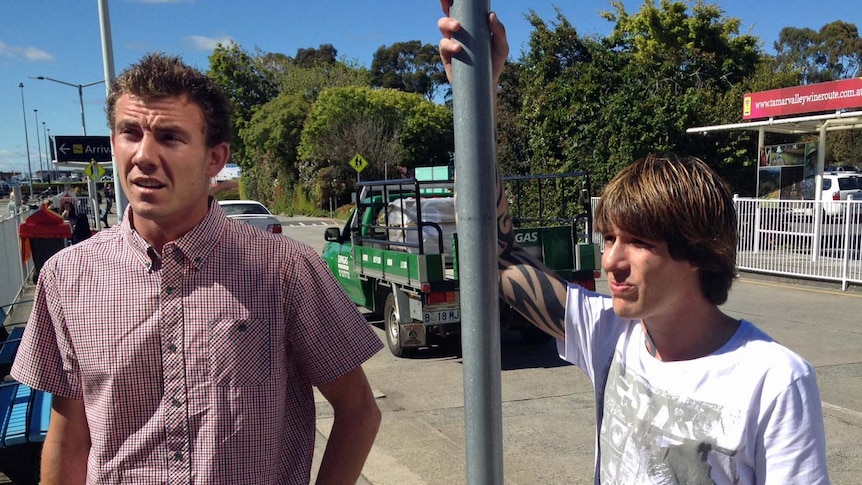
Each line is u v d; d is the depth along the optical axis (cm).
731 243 139
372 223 832
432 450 460
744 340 140
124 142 157
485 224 144
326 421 519
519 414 532
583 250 695
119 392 154
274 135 4153
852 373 615
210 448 153
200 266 158
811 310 909
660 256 138
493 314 146
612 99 1644
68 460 167
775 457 128
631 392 152
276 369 161
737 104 1617
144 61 158
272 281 163
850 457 434
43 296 164
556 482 411
